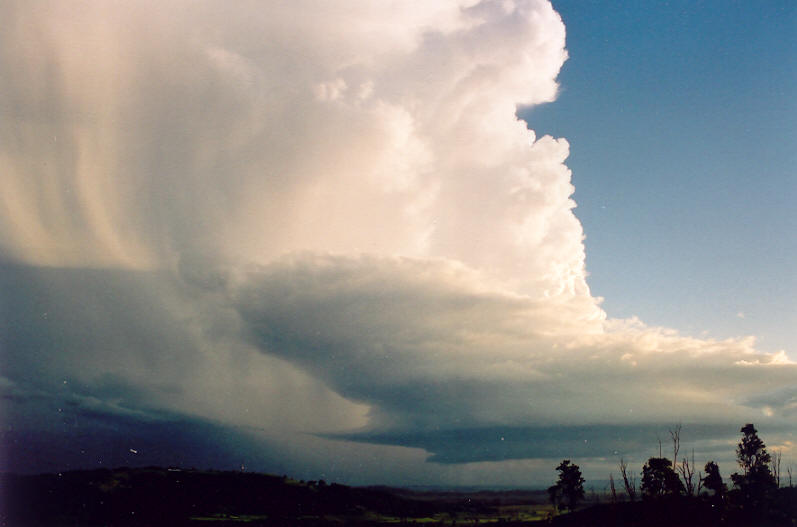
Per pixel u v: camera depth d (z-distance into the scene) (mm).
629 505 55375
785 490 51031
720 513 49094
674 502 52156
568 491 62062
